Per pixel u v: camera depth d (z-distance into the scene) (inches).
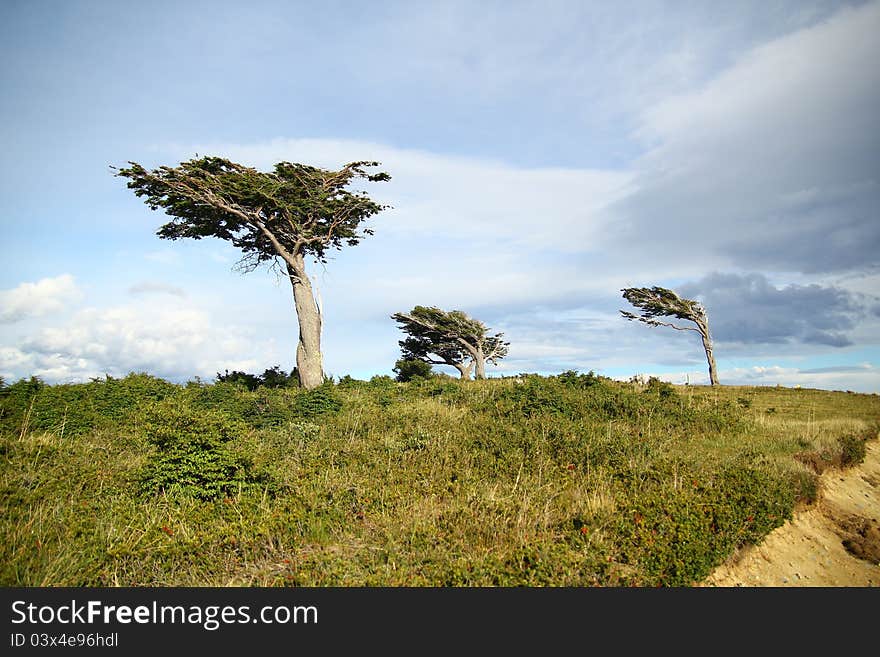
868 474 513.3
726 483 307.4
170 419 318.7
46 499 282.2
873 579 295.6
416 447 402.3
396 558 219.5
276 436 448.5
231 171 915.4
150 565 220.7
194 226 966.4
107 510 275.6
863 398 1035.3
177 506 278.1
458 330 1620.3
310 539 246.2
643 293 1681.8
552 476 334.3
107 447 410.9
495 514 262.1
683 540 229.3
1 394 498.3
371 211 1047.6
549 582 198.2
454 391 733.3
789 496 328.2
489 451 394.3
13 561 214.4
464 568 204.5
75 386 573.6
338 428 478.0
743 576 258.1
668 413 604.4
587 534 237.8
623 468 343.9
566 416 550.3
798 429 616.1
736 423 606.5
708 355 1654.8
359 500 283.3
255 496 293.3
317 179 959.6
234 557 228.2
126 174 818.2
